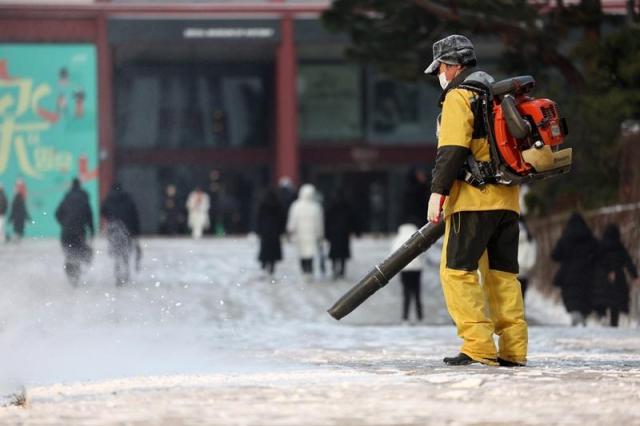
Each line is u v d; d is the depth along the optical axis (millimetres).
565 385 14695
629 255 41500
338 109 122375
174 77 120750
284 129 118062
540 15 55469
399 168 122625
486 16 55938
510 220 17891
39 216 115250
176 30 115688
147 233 119312
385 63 59781
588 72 52875
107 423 12078
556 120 17422
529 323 47688
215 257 77438
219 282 61625
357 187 122938
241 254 80250
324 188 122750
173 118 120625
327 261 77688
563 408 12805
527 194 56094
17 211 91125
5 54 115500
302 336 29719
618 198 49750
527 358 20500
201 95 121000
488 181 17609
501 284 18125
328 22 59469
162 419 12273
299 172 122375
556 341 27172
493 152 17469
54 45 115688
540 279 54562
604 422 11867
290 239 66250
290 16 116938
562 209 53938
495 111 17469
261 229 66688
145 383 15867
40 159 115750
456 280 17812
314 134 122438
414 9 57906
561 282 41594
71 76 116125
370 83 122438
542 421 11922
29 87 115750
